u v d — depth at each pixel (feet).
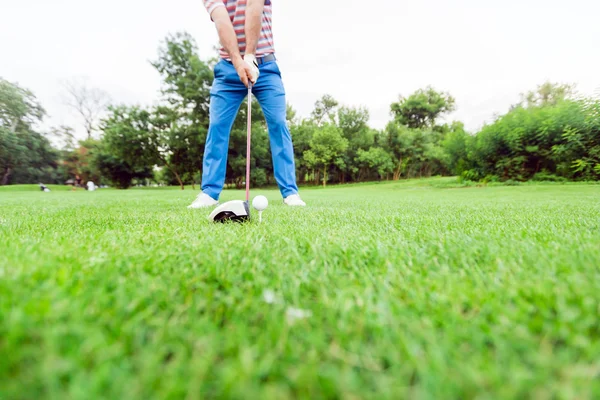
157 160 84.69
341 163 99.35
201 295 2.00
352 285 2.19
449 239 3.79
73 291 1.83
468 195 23.30
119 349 1.28
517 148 38.68
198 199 10.39
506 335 1.45
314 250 3.14
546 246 3.27
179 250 3.23
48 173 120.88
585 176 33.96
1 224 5.47
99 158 107.76
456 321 1.58
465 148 46.70
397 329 1.49
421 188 46.88
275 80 10.85
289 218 6.48
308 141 104.58
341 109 112.68
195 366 1.20
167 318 1.68
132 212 8.14
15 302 1.64
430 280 2.27
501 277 2.29
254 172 94.63
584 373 1.14
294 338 1.46
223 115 10.55
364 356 1.32
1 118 105.40
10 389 1.08
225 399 1.07
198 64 78.23
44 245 3.31
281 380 1.18
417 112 127.65
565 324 1.49
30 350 1.22
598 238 3.70
